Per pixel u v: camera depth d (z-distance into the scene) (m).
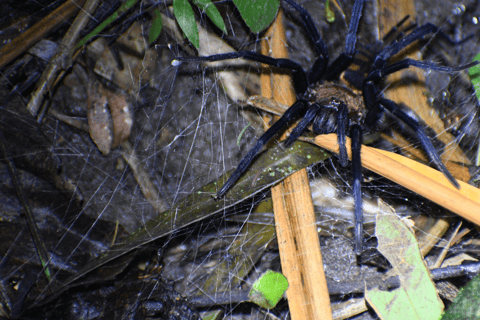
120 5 0.56
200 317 0.52
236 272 0.53
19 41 0.56
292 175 0.53
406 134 0.55
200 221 0.54
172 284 0.53
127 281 0.52
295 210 0.53
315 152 0.53
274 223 0.53
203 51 0.56
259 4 0.54
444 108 0.56
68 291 0.52
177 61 0.54
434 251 0.53
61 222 0.54
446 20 0.56
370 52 0.57
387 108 0.54
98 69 0.56
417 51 0.56
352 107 0.56
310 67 0.56
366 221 0.54
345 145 0.53
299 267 0.52
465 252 0.53
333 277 0.53
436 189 0.52
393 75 0.56
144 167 0.55
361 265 0.53
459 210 0.52
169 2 0.56
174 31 0.56
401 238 0.52
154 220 0.53
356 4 0.55
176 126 0.56
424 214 0.54
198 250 0.54
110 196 0.55
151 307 0.52
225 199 0.53
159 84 0.56
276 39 0.56
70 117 0.56
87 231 0.54
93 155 0.56
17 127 0.55
